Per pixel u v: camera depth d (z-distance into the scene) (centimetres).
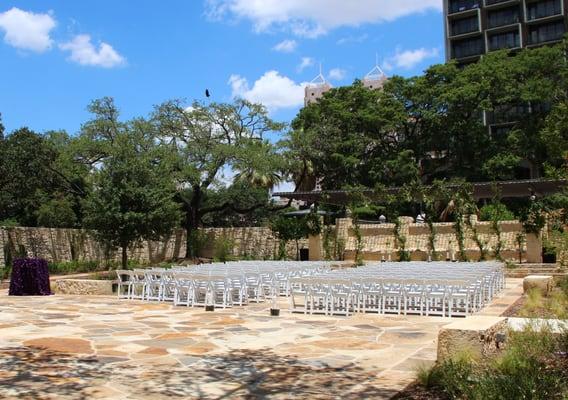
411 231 2964
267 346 898
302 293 1310
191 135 3481
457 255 2722
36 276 1839
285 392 629
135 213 2280
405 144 4609
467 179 4344
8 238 2655
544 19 6738
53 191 3603
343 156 4294
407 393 605
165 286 1623
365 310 1306
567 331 692
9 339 966
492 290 1571
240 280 1460
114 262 2995
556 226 1318
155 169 2570
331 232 3130
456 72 4538
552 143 1505
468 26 7256
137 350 870
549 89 4188
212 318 1230
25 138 2753
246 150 3325
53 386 657
